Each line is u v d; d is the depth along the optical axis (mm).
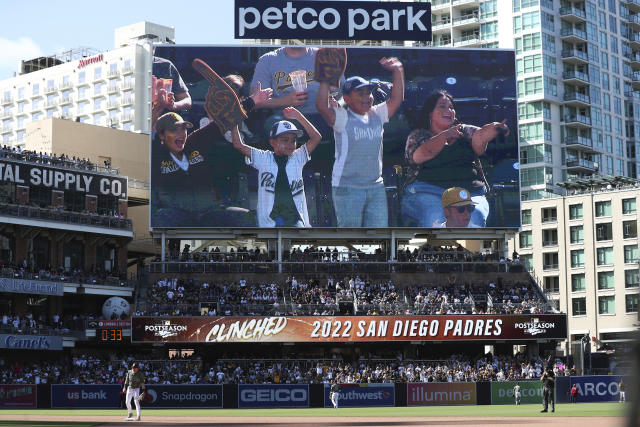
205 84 100500
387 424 36281
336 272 100188
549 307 96062
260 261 100438
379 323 91062
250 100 100625
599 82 182500
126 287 101250
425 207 100562
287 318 91000
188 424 36875
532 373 88500
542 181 170500
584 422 37500
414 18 103688
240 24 102688
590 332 145375
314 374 88188
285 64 101312
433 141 101250
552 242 152125
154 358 93188
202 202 99312
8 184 96875
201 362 89188
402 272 100312
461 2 181750
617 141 186125
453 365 89875
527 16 174750
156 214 99062
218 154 99875
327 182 100312
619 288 143250
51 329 90812
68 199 102312
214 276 99062
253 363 89750
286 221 99625
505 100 102188
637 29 196500
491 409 66688
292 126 100688
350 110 101250
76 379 85562
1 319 88688
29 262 97125
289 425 35469
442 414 55031
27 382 84438
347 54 101875
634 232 142875
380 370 87812
